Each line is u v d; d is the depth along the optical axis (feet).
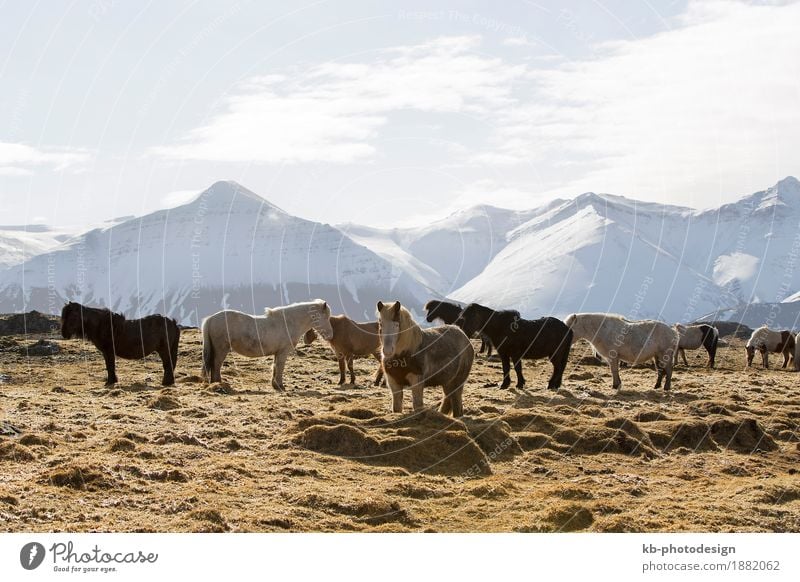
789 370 142.72
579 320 93.56
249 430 59.36
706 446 65.98
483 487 49.49
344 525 41.93
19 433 54.39
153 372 100.68
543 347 89.76
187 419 63.36
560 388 90.94
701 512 47.32
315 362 113.60
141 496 43.09
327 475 49.73
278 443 55.52
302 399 76.95
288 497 44.55
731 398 89.92
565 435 63.41
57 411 65.51
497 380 98.99
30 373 97.30
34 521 38.73
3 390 82.23
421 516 44.27
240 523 40.14
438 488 49.32
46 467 46.47
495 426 61.46
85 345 126.31
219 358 85.20
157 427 59.21
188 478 46.42
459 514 45.24
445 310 97.96
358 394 82.79
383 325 58.95
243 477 47.83
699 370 129.18
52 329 150.71
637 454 61.67
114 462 47.73
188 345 128.57
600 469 56.65
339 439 55.31
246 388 85.46
